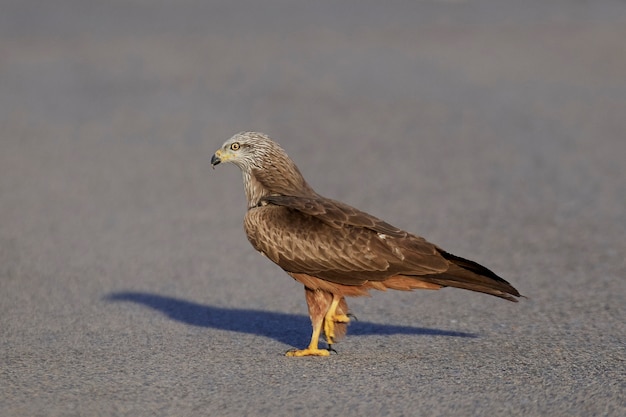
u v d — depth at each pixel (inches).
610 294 486.3
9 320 451.8
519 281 519.5
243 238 629.0
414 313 458.3
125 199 741.9
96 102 1200.2
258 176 422.0
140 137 997.2
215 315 463.2
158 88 1291.8
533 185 769.6
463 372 361.7
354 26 1857.8
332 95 1221.1
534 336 414.0
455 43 1616.6
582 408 320.5
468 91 1227.9
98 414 321.4
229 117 1098.1
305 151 919.7
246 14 2048.5
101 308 474.9
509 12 1999.3
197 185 792.3
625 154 874.8
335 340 404.5
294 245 392.5
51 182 800.9
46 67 1461.6
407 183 784.3
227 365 377.1
